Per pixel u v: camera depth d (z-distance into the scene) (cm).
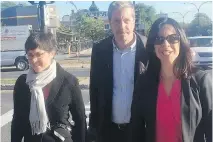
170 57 280
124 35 355
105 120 371
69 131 316
